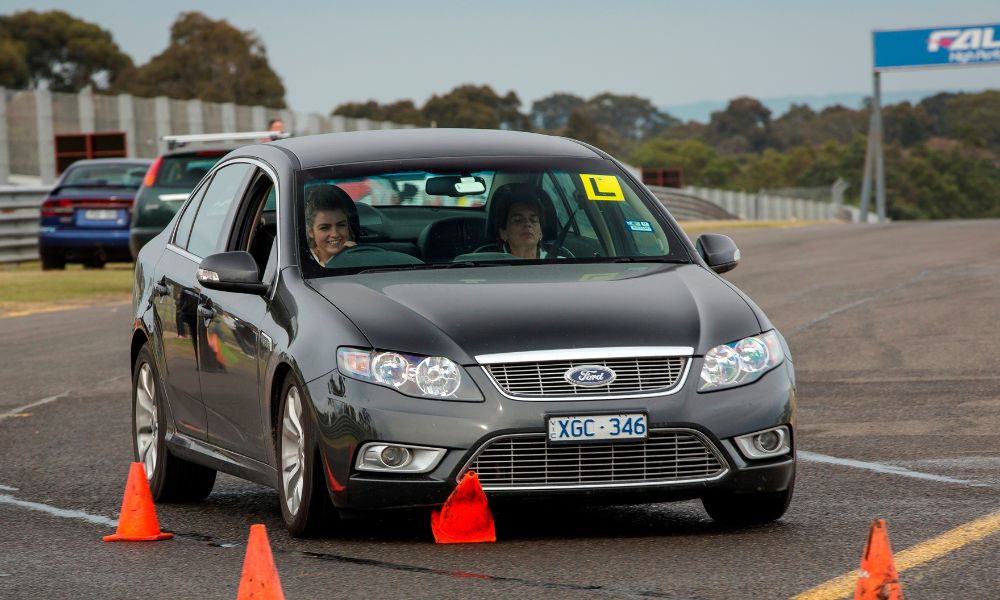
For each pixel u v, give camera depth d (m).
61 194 69.31
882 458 23.41
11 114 98.56
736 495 18.22
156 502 22.41
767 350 17.67
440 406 16.75
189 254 22.47
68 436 28.17
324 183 20.22
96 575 16.62
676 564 16.17
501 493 16.81
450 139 21.69
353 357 17.19
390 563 16.56
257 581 13.67
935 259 64.56
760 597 14.52
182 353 21.44
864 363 34.62
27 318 51.31
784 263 65.88
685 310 17.70
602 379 16.84
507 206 20.08
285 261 19.33
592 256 19.89
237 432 19.78
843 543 17.12
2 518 20.45
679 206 167.62
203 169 59.84
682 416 16.86
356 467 17.02
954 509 19.06
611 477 16.88
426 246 19.66
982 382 31.23
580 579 15.50
